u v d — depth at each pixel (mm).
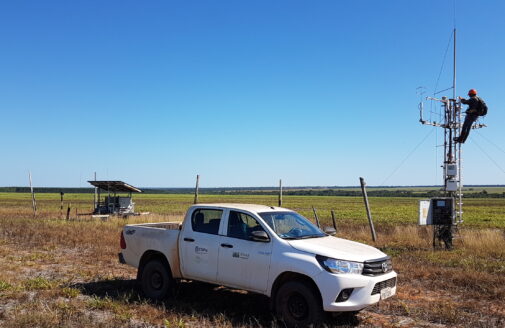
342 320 6918
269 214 7535
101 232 18891
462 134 15281
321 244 6910
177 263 8031
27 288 8859
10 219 26891
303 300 6477
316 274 6328
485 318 7203
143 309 7426
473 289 9133
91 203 60969
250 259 7027
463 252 13836
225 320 6859
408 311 7352
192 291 8766
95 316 7078
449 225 14836
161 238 8289
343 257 6434
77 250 14461
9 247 14977
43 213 35375
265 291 6852
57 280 9711
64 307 7336
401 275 10344
